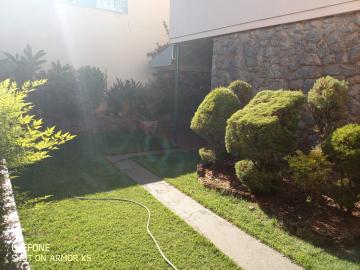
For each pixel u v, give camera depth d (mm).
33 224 3691
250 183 4398
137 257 3074
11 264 1866
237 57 6801
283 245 3287
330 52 4906
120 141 9125
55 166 6434
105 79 10422
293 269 2906
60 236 3439
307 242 3338
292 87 5578
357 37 4520
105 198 4652
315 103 4363
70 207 4281
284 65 5707
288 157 4066
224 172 5559
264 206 4172
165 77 10828
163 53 9672
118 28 11078
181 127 10836
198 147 8531
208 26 7406
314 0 4945
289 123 4180
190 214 4137
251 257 3115
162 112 10758
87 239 3393
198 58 9461
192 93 10797
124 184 5363
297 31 5414
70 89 9227
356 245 3270
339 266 2887
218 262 3016
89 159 7121
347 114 4680
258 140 4070
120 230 3615
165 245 3307
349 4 4453
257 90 6336
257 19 6051
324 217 3777
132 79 10992
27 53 8836
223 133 5438
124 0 11086
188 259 3061
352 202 3615
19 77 8359
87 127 9867
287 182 4781
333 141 3611
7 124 2209
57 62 9305
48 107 8953
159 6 11891
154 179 5703
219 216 4070
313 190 3918
